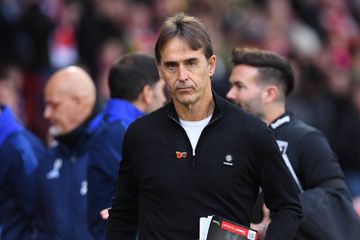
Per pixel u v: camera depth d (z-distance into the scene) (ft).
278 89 52.90
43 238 56.65
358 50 142.92
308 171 51.01
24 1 114.83
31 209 59.82
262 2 150.71
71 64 114.42
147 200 42.34
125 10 128.36
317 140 51.60
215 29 131.13
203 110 42.09
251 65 52.85
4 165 60.29
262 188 42.88
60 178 56.39
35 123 107.45
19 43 113.19
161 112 42.86
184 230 41.39
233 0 148.15
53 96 56.90
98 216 54.80
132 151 42.80
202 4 138.82
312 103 110.52
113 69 55.52
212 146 41.78
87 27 120.57
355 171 105.81
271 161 42.22
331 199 49.80
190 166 41.68
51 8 120.47
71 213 55.47
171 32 40.98
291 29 146.92
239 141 41.88
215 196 41.57
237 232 41.19
